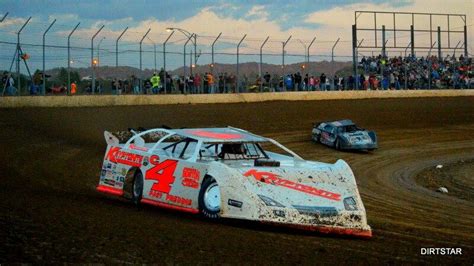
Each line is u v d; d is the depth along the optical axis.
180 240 8.38
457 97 55.19
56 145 23.88
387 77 55.94
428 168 27.72
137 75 42.56
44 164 19.22
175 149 11.87
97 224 9.17
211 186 10.31
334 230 9.80
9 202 11.15
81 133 28.22
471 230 12.80
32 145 23.20
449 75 60.03
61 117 32.38
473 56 64.50
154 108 38.69
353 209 10.05
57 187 15.00
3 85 36.22
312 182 10.30
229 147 11.46
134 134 13.81
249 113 39.97
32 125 29.02
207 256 7.57
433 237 11.04
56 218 9.49
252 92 47.50
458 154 32.69
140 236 8.45
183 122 35.03
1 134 25.39
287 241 8.99
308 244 8.90
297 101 47.19
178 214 11.20
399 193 20.22
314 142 33.22
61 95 37.69
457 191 21.72
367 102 49.06
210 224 10.00
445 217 15.00
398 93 54.09
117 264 6.90
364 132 31.64
